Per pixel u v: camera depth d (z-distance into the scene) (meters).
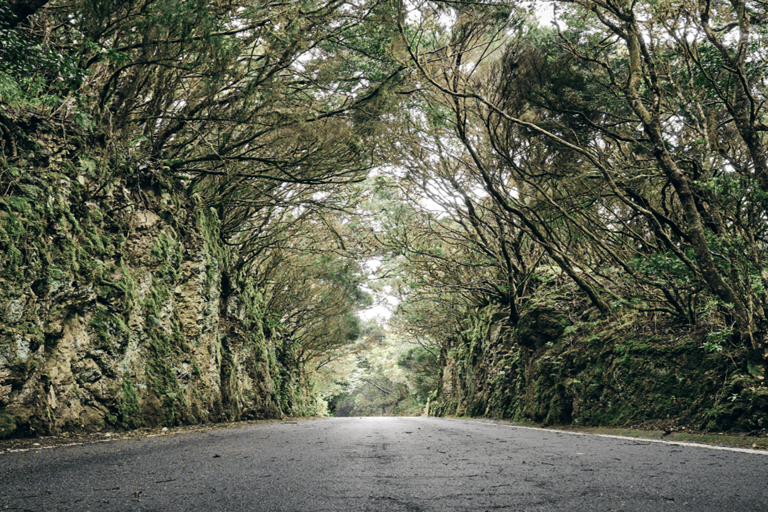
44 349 7.63
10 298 6.88
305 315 27.34
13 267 7.02
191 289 12.92
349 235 18.44
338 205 16.34
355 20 9.85
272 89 9.96
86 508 2.65
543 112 10.32
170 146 12.28
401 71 10.54
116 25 8.37
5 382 6.58
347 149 11.66
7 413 6.50
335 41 10.05
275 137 11.07
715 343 7.29
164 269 11.64
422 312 28.59
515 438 6.99
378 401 66.69
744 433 6.39
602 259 11.26
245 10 8.76
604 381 9.86
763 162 7.52
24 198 7.75
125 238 10.32
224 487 3.20
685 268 8.07
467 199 14.44
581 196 10.52
